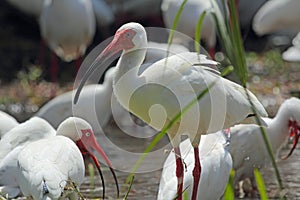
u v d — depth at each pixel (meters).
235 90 10.23
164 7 21.05
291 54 21.05
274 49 25.52
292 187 12.35
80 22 20.33
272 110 18.66
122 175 13.43
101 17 25.20
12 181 11.16
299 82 21.66
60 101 15.33
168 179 10.12
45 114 15.35
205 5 20.34
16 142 11.75
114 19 26.66
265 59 24.34
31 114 19.22
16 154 11.27
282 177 13.02
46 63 24.38
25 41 26.16
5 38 26.22
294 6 22.69
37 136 11.80
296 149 15.05
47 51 25.34
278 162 14.13
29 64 24.31
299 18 22.84
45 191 9.35
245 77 8.31
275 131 12.38
